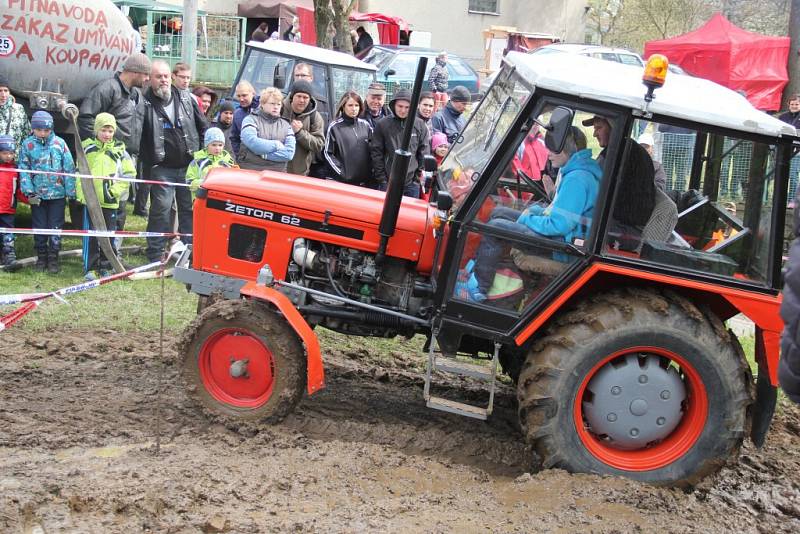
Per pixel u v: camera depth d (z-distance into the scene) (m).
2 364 6.04
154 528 3.89
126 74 9.07
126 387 5.75
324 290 5.45
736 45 18.73
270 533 3.89
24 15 8.89
